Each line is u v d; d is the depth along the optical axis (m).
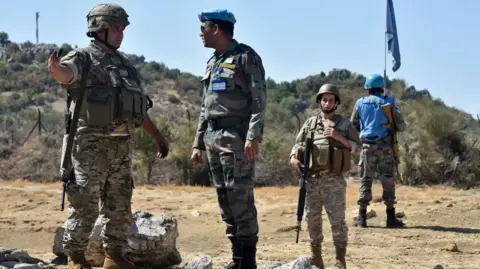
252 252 6.29
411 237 10.98
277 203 16.00
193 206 15.65
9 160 30.20
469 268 8.52
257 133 5.92
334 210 7.18
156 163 26.86
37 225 13.41
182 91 80.38
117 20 5.95
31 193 17.27
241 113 6.08
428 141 23.86
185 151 26.39
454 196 17.09
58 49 5.52
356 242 10.47
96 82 5.86
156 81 85.31
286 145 27.20
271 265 6.77
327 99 7.20
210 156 6.23
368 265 8.59
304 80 74.94
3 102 61.81
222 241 11.27
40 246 11.30
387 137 11.71
